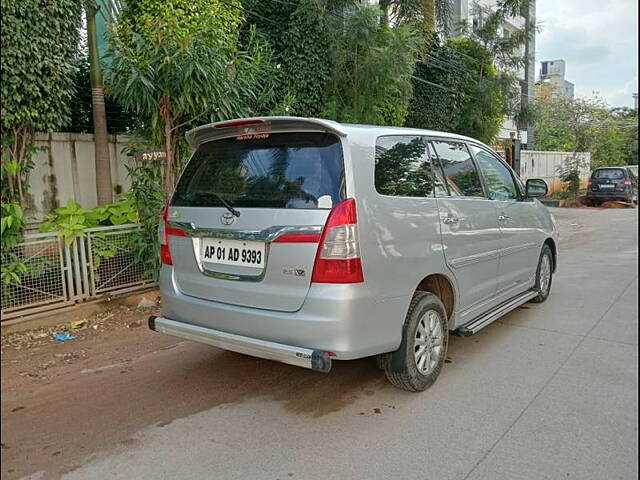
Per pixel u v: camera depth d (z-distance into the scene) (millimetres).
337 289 3078
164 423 3355
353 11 9312
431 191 3924
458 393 3768
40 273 5012
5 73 5082
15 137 5586
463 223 4168
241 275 3389
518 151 20906
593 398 3660
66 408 3553
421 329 3738
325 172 3236
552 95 33938
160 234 4000
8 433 3219
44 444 3096
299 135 3441
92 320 5293
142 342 4809
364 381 3990
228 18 7230
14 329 4844
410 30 9922
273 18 9062
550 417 3398
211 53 5914
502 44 14898
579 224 14562
